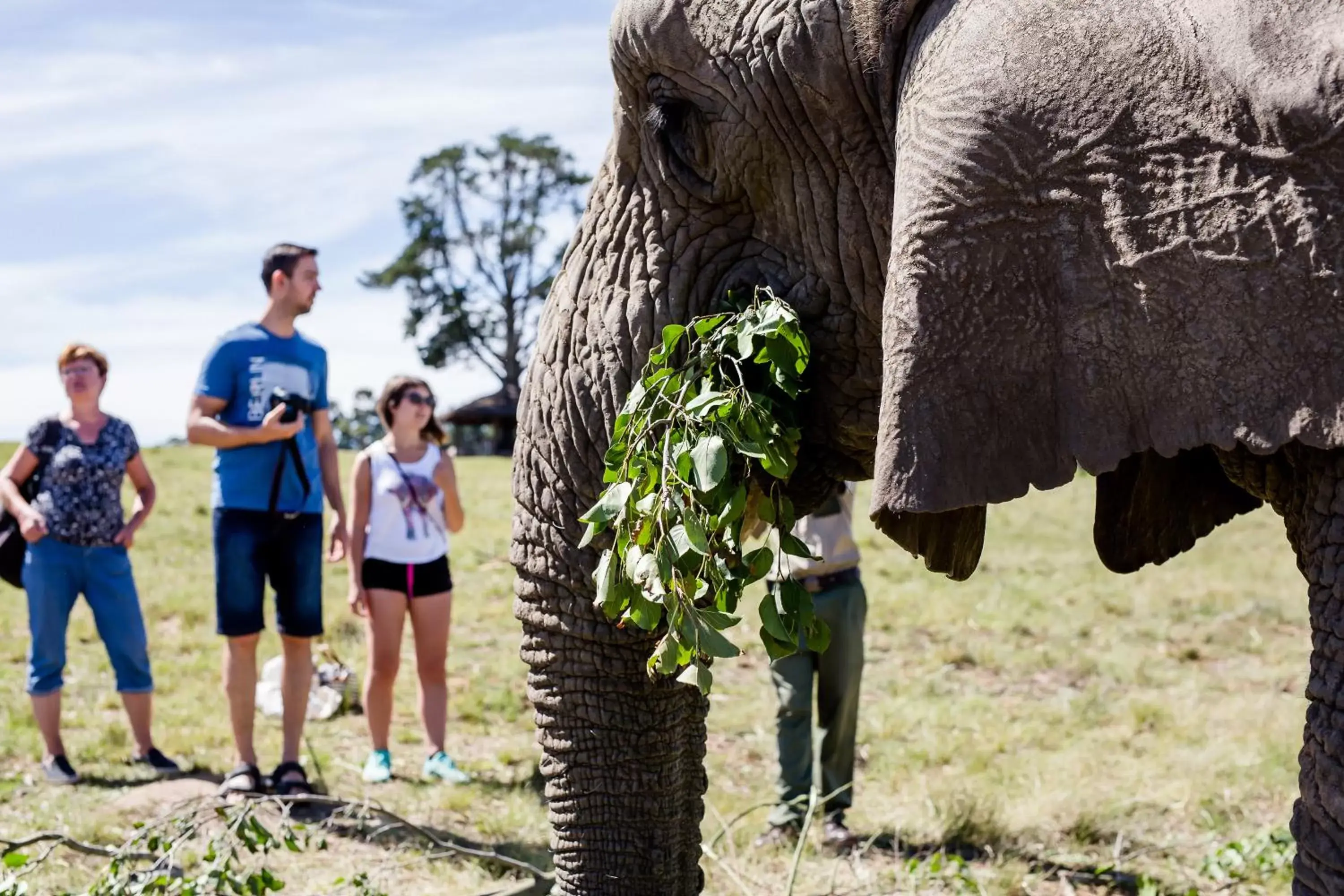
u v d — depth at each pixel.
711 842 5.47
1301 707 8.79
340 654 10.54
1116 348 2.23
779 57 2.80
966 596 13.08
